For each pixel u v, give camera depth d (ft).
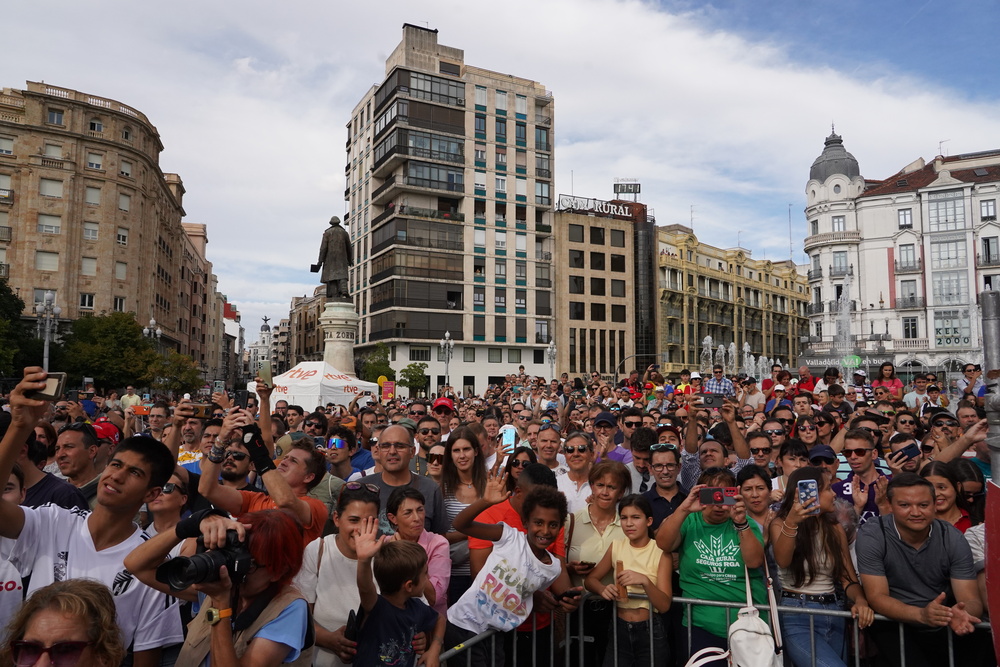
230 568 8.30
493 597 13.42
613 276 209.46
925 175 180.86
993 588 10.80
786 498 14.82
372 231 191.93
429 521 16.42
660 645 14.67
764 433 21.95
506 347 189.47
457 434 17.94
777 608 13.53
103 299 152.97
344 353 79.87
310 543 12.45
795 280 300.20
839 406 34.55
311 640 9.38
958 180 170.40
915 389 43.01
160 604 11.08
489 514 15.80
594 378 60.85
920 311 171.42
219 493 13.47
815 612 13.56
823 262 184.65
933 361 168.25
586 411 37.68
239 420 13.14
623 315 210.38
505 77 193.67
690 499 14.52
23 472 13.52
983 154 175.63
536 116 198.70
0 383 105.19
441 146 181.98
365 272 196.85
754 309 268.21
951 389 65.46
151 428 26.53
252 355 595.88
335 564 12.18
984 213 166.91
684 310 228.02
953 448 19.03
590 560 16.11
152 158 173.78
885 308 175.42
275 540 8.84
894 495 13.61
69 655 7.68
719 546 14.85
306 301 391.45
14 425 9.84
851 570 14.47
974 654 13.25
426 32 186.91
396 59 188.55
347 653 11.32
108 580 10.68
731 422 24.14
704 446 20.93
